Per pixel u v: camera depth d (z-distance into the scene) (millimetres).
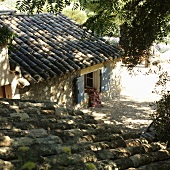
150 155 2971
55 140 2848
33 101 5000
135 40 6336
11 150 2330
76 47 12086
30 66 9781
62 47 11703
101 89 13727
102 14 7246
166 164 2852
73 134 3236
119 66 14773
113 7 6668
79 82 11984
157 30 6055
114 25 7395
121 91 15406
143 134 4887
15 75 8148
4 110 3822
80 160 2486
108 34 7910
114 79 14586
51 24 13422
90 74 13891
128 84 17672
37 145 2598
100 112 12750
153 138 4730
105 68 13617
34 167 2107
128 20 6469
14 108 4059
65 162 2371
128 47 6551
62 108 4781
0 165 2064
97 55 12094
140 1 6195
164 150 3213
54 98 10938
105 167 2441
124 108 13383
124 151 2906
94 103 13266
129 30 6430
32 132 2994
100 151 2789
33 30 12219
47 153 2480
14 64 8172
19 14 12992
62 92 11320
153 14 5910
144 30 6125
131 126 11188
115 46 13453
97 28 7574
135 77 19125
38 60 10156
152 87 16938
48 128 3357
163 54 23562
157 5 5797
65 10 20047
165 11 5797
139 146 3156
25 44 10867
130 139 3520
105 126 4141
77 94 12016
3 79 7672
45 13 14211
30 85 9570
